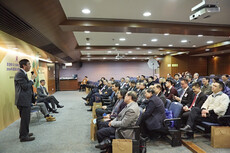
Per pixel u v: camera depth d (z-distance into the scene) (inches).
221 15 157.6
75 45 292.0
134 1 124.6
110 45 326.3
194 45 344.2
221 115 108.6
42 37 152.0
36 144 120.6
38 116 195.3
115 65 636.1
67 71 612.1
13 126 165.3
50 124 168.7
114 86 178.2
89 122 175.8
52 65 467.2
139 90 209.2
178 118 112.8
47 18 119.7
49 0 100.0
